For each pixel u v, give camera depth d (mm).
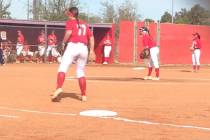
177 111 10961
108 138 7309
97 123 8945
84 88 12961
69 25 12328
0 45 36844
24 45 40812
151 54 21969
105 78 23297
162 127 8547
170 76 25969
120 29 43938
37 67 33406
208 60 47312
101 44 43812
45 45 41375
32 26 41750
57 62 41062
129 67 36844
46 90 16016
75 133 7785
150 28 44938
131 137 7418
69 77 23016
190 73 29609
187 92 16016
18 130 8062
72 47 12430
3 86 17469
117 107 11617
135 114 10352
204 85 19406
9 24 41219
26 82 19562
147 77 22578
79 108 11375
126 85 18797
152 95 14805
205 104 12461
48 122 9000
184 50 46719
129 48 44094
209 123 9172
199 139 7305
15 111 10641
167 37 45812
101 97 14062
